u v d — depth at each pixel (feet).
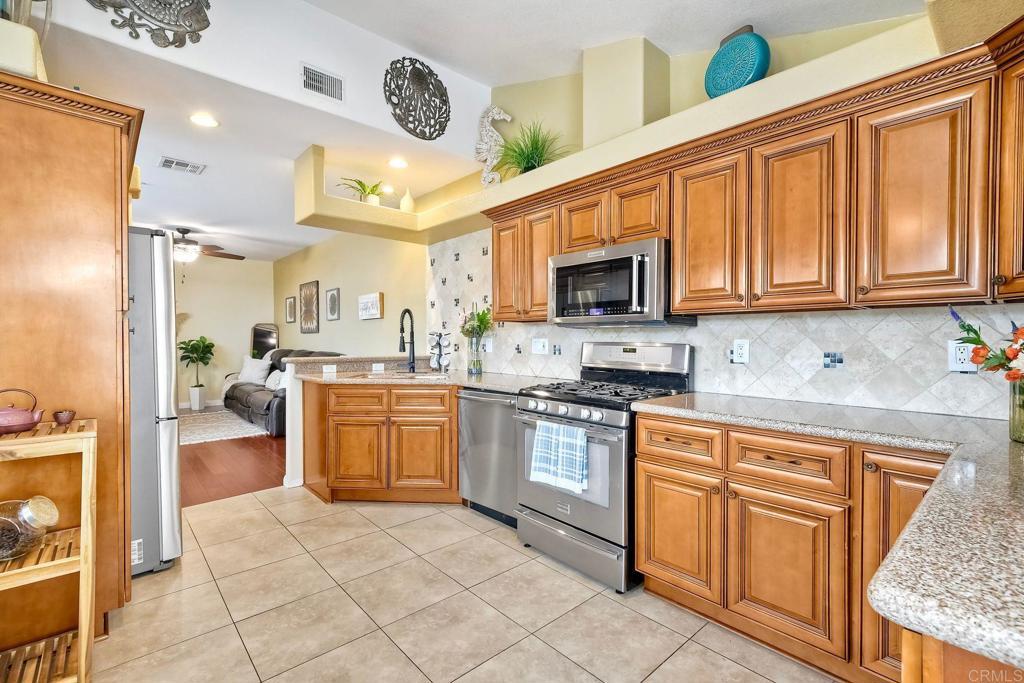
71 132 5.70
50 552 5.04
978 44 4.76
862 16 7.09
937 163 5.16
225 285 26.61
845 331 6.70
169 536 7.77
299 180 11.30
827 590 5.27
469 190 12.93
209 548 8.63
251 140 10.39
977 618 1.67
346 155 11.28
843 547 5.14
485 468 9.88
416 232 13.16
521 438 8.79
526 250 10.16
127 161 6.11
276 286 27.78
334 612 6.64
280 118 9.25
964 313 5.80
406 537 9.08
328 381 10.77
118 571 6.21
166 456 7.73
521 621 6.44
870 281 5.65
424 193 14.46
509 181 10.55
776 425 5.58
